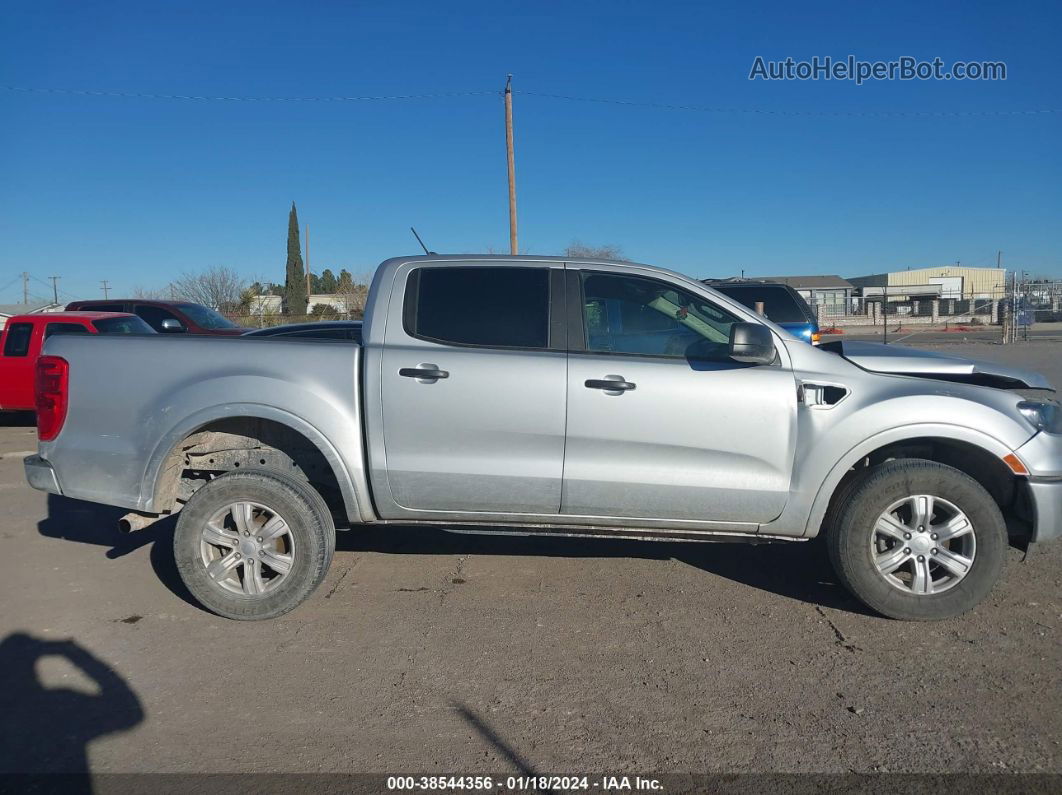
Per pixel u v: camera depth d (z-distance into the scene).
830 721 3.68
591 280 4.88
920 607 4.62
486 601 5.12
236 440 5.09
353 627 4.75
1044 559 5.70
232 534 4.80
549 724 3.69
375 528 6.68
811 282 53.72
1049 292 44.53
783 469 4.68
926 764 3.35
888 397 4.63
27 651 4.48
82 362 4.90
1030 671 4.11
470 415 4.70
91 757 3.47
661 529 4.86
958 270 62.03
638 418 4.66
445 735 3.62
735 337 4.53
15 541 6.50
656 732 3.62
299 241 55.03
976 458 4.82
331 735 3.62
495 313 4.84
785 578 5.48
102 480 4.88
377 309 4.88
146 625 4.82
